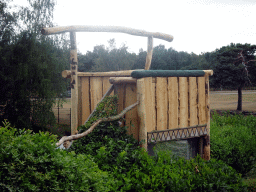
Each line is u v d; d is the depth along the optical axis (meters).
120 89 6.14
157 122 5.81
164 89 5.94
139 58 48.25
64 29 5.30
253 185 6.05
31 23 14.95
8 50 14.49
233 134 9.23
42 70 14.80
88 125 5.18
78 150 4.66
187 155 6.70
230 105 28.00
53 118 15.43
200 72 6.62
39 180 2.44
